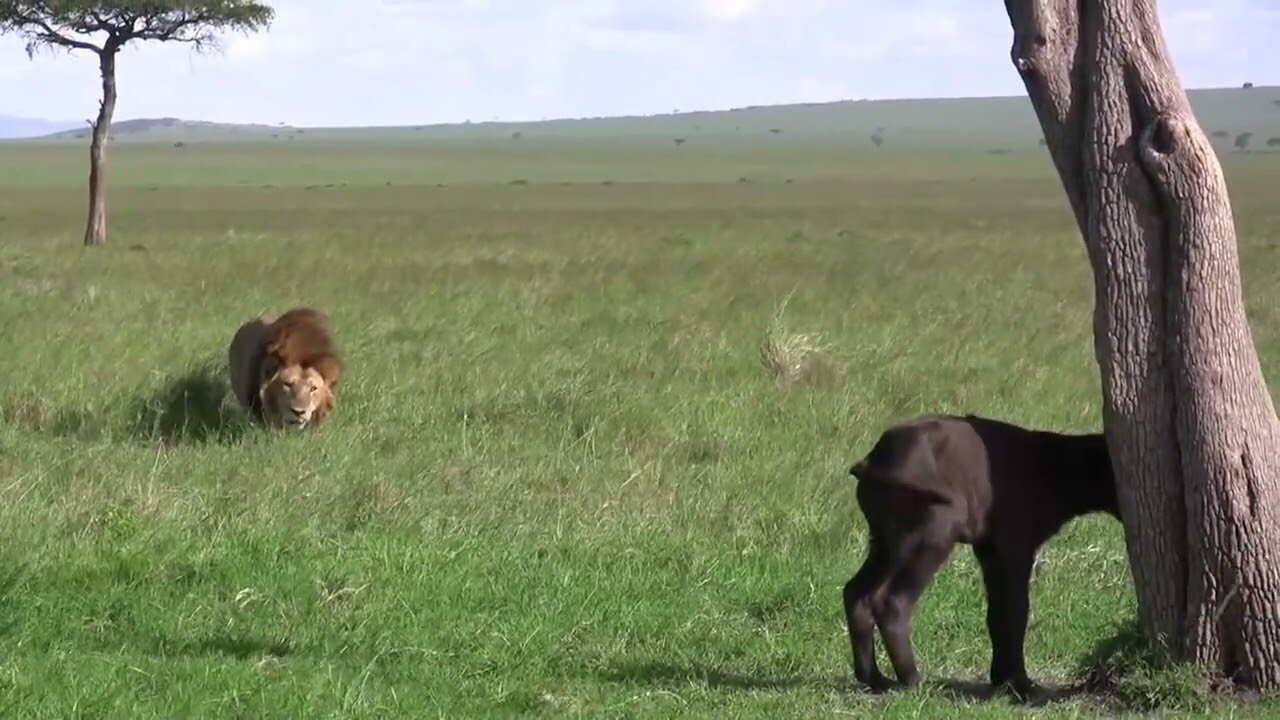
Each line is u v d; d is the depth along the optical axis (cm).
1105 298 870
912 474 859
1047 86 878
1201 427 847
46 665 869
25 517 1173
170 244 4344
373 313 2562
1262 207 7150
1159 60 863
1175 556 864
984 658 999
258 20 4566
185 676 857
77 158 17712
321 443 1512
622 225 5850
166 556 1085
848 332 2445
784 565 1164
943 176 13638
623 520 1282
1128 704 869
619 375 1945
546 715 826
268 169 15325
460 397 1745
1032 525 881
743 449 1558
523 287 3050
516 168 16262
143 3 4331
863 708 850
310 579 1052
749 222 6159
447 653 948
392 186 11319
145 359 1936
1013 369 2080
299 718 791
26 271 3269
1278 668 848
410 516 1258
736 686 919
